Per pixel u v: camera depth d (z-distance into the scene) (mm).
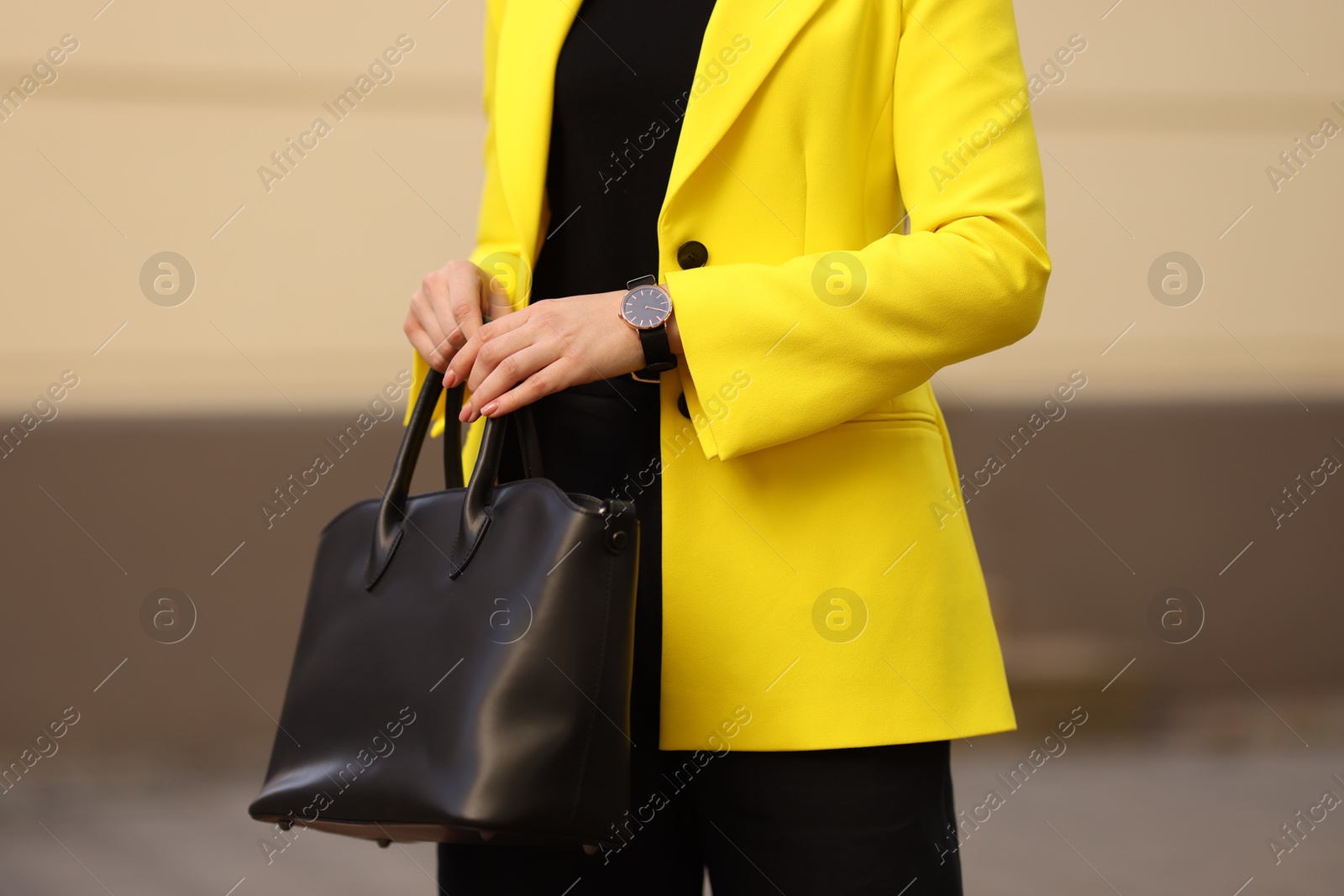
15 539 8141
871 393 1501
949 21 1576
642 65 1693
